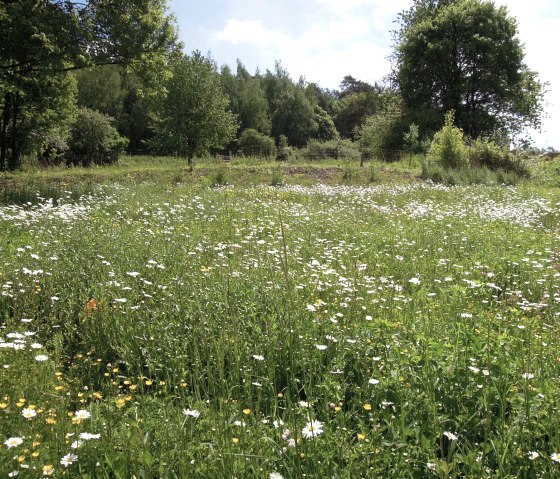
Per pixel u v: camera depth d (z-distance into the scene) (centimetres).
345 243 866
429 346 354
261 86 8412
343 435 273
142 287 525
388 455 259
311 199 1554
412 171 2572
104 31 1797
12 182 1853
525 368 343
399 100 4575
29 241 764
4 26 1592
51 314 476
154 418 299
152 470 247
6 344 353
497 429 287
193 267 602
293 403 326
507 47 4141
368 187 2014
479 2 4238
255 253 682
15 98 2856
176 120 3275
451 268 723
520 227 1145
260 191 1659
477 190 1927
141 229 867
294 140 7775
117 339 427
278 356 374
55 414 285
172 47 2031
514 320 484
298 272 597
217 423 266
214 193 1559
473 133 4244
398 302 532
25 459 244
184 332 420
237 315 432
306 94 8612
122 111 6569
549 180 2628
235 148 6544
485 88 4175
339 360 364
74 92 3300
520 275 693
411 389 316
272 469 251
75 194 1433
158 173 2152
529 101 4322
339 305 481
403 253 816
